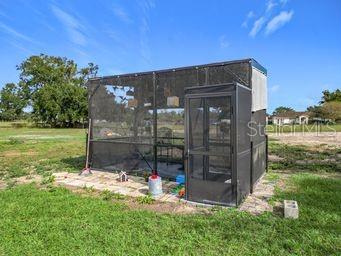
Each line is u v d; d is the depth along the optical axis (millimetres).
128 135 8219
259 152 7207
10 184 7035
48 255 3420
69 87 42594
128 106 8180
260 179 7320
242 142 5508
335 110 49250
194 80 7023
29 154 13023
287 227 4141
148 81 7777
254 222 4371
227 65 6543
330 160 10664
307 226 4184
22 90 46344
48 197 5773
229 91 5191
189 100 5613
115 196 5977
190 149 5613
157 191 6070
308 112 59906
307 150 13656
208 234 3938
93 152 8961
